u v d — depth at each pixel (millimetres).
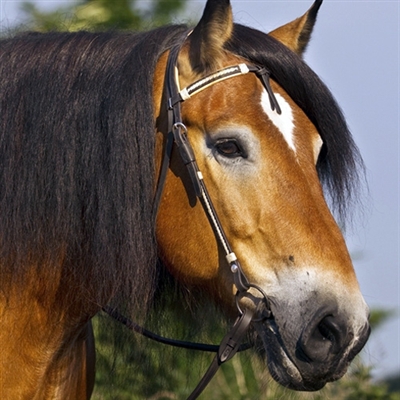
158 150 6047
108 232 5871
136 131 5914
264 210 5691
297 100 6059
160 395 8750
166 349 7094
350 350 5480
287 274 5621
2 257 6078
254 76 5984
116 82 5992
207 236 5898
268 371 6031
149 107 5949
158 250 6152
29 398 6328
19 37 6559
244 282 5754
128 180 5867
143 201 5922
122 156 5863
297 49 6781
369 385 10352
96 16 10391
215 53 5980
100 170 5906
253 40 6113
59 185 5934
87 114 5980
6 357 6180
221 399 10578
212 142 5816
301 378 5613
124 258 5863
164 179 5996
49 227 6012
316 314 5484
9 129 6062
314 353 5508
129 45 6270
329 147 6051
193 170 5840
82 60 6168
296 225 5637
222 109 5816
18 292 6145
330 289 5516
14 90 6145
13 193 6004
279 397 6809
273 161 5723
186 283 6117
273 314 5656
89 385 7105
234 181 5762
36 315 6227
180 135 5879
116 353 7043
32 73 6172
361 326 5492
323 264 5570
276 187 5691
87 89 6051
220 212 5809
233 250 5793
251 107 5816
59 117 6000
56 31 6645
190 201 5938
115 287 5945
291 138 5809
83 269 6094
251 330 6117
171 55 6137
